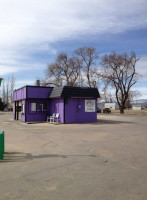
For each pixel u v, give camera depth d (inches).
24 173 208.4
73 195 157.6
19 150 316.2
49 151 309.4
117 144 364.5
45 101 884.6
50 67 2299.5
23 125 722.2
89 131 545.0
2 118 1152.8
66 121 778.8
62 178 193.6
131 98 3639.3
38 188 170.9
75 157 272.8
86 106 821.9
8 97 3346.5
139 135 471.8
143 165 236.1
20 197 154.6
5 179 191.9
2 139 263.1
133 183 180.9
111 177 195.9
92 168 224.4
